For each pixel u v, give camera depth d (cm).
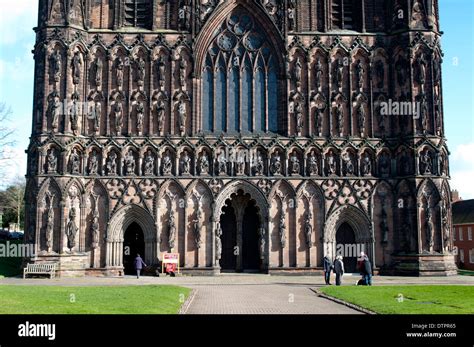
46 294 3669
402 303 3572
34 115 6650
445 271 6506
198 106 6862
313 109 6900
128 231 6969
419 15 6919
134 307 3262
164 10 7012
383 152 6862
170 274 6438
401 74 6869
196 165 6731
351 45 6994
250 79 7019
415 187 6625
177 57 6925
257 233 6981
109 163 6669
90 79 6806
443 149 6788
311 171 6775
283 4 7025
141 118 6775
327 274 5484
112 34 6881
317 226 6712
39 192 6384
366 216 6738
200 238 6606
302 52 6988
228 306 3703
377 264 6725
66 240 6400
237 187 6731
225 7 7019
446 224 6669
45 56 6619
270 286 5309
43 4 6800
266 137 6812
